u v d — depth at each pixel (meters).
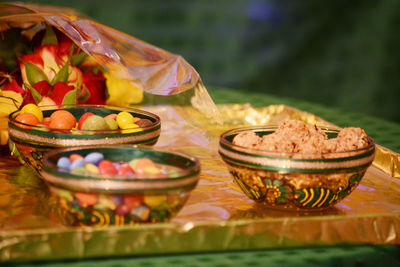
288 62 4.13
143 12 4.00
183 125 1.26
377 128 1.30
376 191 1.06
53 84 1.15
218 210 1.00
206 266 0.93
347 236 0.97
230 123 1.29
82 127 1.04
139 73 1.16
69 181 0.93
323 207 0.99
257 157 0.97
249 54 4.15
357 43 4.15
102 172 0.95
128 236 0.93
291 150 0.99
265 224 0.95
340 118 1.34
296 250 0.96
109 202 0.93
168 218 0.95
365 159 0.98
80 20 1.16
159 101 1.29
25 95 1.15
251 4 4.18
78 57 1.19
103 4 3.91
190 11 4.08
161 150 0.98
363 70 4.07
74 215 0.94
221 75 4.01
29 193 1.03
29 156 1.04
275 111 1.31
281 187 0.98
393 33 4.14
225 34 4.16
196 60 4.04
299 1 4.20
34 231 0.92
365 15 4.16
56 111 1.06
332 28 4.18
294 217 0.96
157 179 0.93
